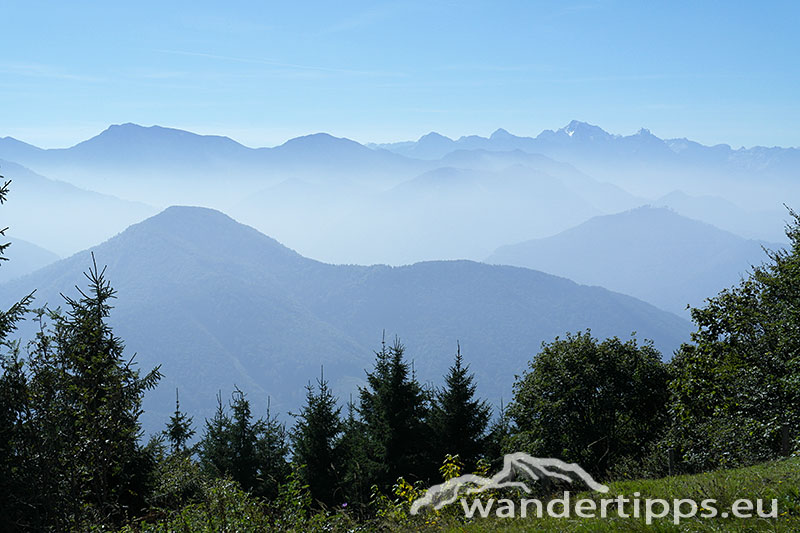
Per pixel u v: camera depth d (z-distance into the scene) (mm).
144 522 12680
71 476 12086
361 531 12180
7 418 11656
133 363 14195
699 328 23156
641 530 9305
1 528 11398
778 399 19844
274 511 12734
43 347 12609
